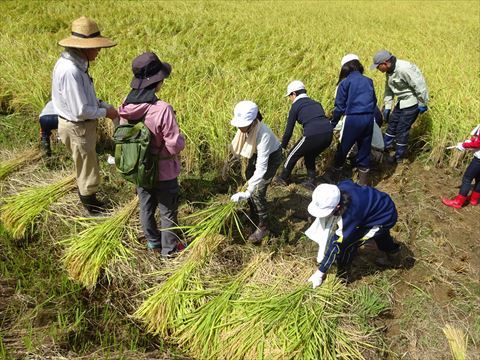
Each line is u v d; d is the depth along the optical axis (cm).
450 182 564
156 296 357
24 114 641
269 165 397
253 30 1084
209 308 345
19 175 499
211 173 548
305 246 439
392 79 556
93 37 375
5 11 1101
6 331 325
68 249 403
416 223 478
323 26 1245
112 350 331
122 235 413
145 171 338
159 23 1081
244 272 381
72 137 401
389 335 352
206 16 1221
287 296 346
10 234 424
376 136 542
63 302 361
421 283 398
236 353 319
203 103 616
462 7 1805
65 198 461
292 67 836
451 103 637
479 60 952
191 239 432
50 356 310
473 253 438
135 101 331
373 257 428
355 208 334
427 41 1105
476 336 347
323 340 320
